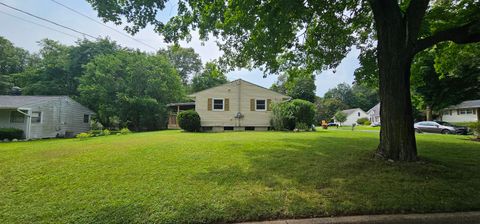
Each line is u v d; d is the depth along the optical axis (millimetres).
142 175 4180
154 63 24500
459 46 8867
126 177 4070
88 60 26188
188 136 11289
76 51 26031
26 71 25297
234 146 7258
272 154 5957
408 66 4922
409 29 4637
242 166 4773
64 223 2531
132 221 2545
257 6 4820
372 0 4777
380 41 5070
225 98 17844
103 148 7180
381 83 5094
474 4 5836
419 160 4738
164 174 4230
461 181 3656
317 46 7359
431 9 7168
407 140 4762
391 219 2568
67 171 4492
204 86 37625
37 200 3133
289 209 2740
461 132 16719
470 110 28328
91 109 23391
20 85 26500
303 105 16516
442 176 3891
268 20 4703
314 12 5590
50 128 17719
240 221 2553
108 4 5090
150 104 22250
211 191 3346
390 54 4867
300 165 4812
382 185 3498
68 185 3695
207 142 8320
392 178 3809
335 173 4176
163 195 3211
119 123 23406
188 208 2799
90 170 4543
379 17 5039
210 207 2812
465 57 9602
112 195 3246
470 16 5930
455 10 6793
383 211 2721
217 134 12594
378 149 5227
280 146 7254
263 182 3734
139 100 21594
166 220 2553
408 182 3617
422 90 21734
